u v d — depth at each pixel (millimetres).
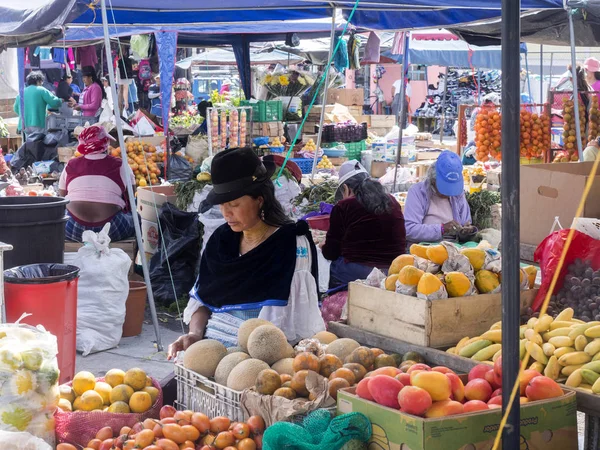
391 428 2678
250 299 3682
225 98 15000
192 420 3232
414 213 6496
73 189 7496
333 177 10523
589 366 3115
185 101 16547
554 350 3238
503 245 2377
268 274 3656
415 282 3631
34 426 3498
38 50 13086
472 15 8836
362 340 3816
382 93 22234
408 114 21141
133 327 6555
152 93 15781
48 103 13211
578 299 3744
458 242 6438
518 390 2414
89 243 6176
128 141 10164
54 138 12273
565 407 2879
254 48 17062
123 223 7652
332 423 2725
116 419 3570
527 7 7535
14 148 14539
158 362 5906
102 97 12828
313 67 18250
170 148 10406
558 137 12734
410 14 9164
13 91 13859
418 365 2920
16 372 3457
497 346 3354
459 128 11227
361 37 15891
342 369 3139
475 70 19250
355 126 14414
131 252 7598
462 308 3596
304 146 13703
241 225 3625
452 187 6426
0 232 5508
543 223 5836
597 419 3018
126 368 5742
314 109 14648
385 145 13703
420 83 22031
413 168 12156
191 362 3486
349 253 5801
